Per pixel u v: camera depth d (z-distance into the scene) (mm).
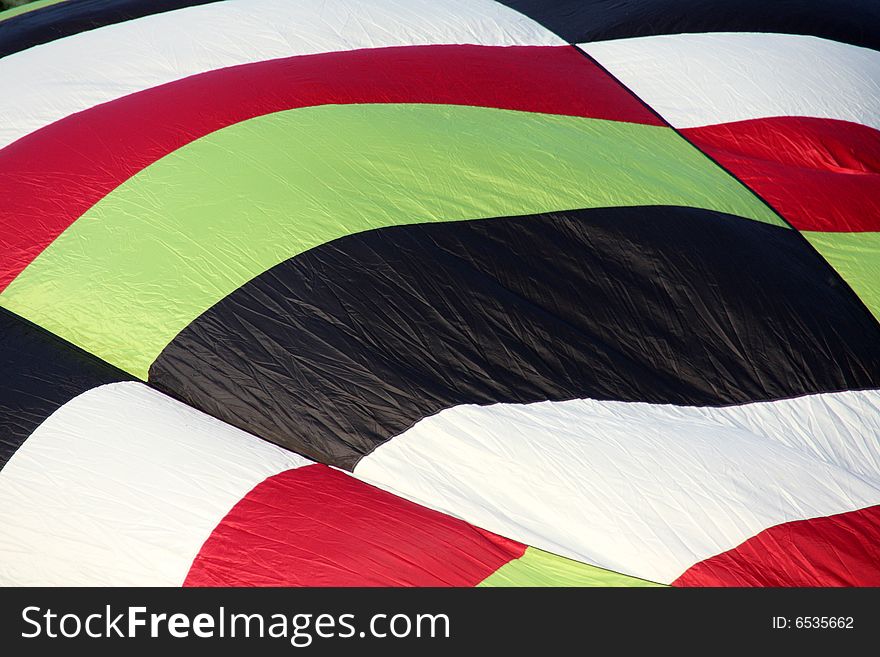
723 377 12617
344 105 15750
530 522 9867
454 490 10141
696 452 10922
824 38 21797
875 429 12680
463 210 13672
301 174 13672
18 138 15391
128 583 9102
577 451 10578
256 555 9156
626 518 9945
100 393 10922
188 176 13695
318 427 10734
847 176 17766
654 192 15227
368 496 9906
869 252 15922
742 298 13609
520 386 11469
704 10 21703
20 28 19516
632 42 20359
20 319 12109
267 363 11219
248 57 17500
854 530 10414
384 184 13789
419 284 12297
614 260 13641
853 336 13758
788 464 11141
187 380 11195
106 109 15711
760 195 16609
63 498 9727
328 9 19188
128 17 19219
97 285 12219
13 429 10484
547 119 16922
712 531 10016
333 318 11688
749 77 19703
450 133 15359
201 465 10016
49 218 13250
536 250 13414
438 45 18719
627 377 12039
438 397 11039
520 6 21484
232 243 12508
